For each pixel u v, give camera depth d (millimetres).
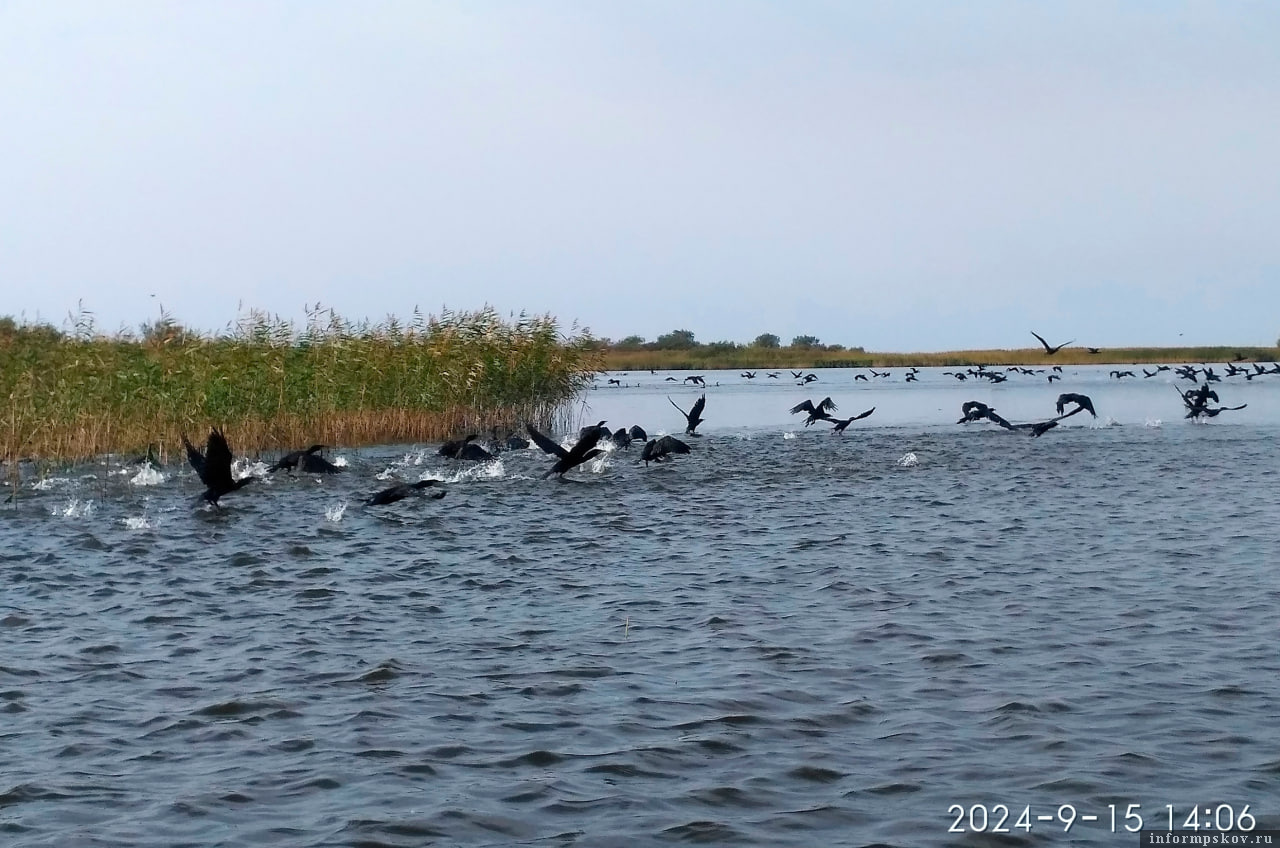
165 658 12258
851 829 8109
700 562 17578
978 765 9148
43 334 32438
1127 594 14953
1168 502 24125
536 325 40875
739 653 12266
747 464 32156
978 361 128250
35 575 16734
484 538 19969
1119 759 9234
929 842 7902
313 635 13203
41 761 9336
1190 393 50000
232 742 9742
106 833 8039
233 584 16109
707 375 107625
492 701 10734
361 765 9219
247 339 35094
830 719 10195
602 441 34812
